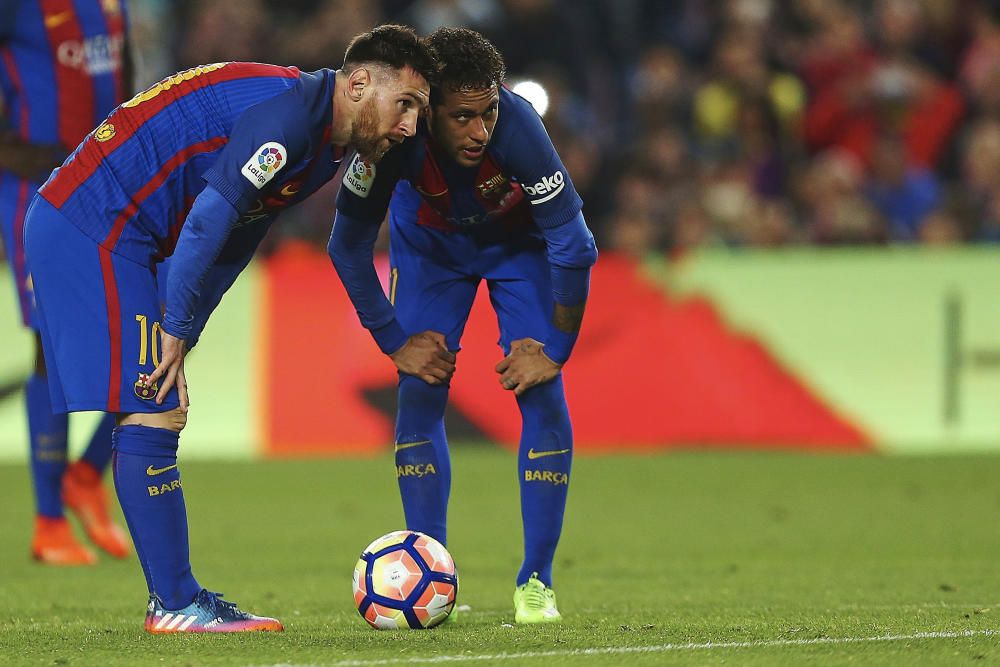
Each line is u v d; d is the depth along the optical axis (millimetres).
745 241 44719
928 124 49594
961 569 21578
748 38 50656
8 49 22641
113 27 23125
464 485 33031
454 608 16156
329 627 15789
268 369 38844
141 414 15148
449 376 17000
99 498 23609
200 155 15039
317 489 32844
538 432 16969
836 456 38562
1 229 23031
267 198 15297
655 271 39625
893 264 39594
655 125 48062
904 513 28938
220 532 26641
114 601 18609
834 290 39594
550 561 16906
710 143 48969
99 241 15031
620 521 28031
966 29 50938
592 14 51750
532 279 16938
